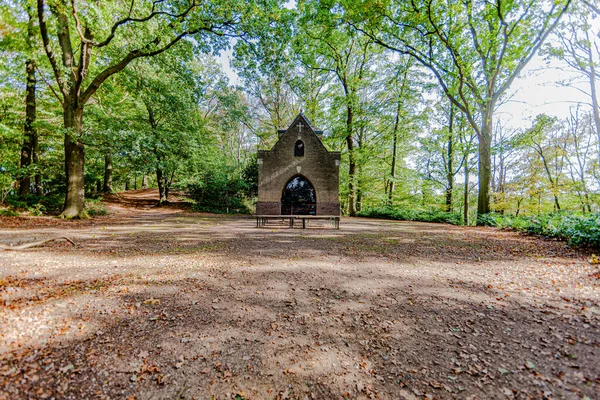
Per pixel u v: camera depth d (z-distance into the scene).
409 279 5.52
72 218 14.43
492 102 13.88
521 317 3.88
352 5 13.39
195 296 4.64
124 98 21.25
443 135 20.80
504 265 6.36
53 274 5.50
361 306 4.31
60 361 2.80
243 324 3.72
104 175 28.44
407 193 26.41
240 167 29.19
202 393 2.48
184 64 16.95
